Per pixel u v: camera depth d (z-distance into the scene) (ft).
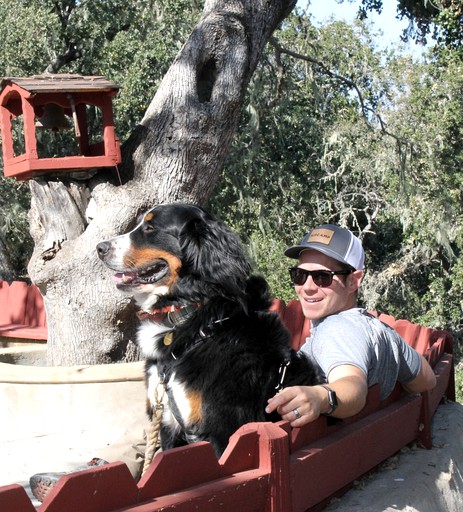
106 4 55.62
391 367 12.21
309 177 61.31
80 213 19.99
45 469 15.07
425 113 72.28
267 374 10.80
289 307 25.23
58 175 19.85
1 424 17.39
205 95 21.30
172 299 11.87
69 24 57.62
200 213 12.16
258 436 9.04
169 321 11.89
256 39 21.34
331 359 10.85
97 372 17.03
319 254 12.06
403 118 73.77
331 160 68.69
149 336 11.89
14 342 28.12
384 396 12.44
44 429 17.20
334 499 10.87
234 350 10.86
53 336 20.07
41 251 19.76
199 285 11.65
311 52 54.95
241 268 11.77
